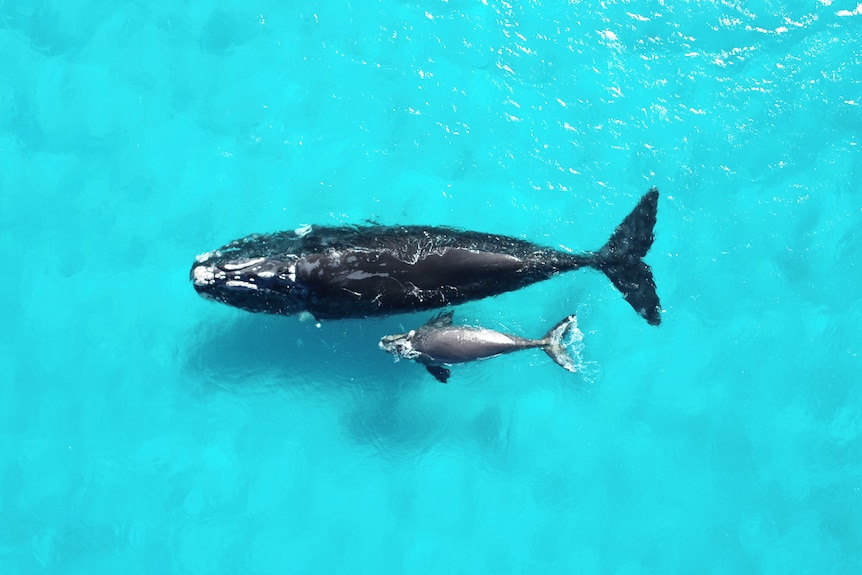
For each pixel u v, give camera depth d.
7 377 14.57
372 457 14.60
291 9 16.41
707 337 15.18
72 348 14.74
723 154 15.86
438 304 13.85
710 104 16.08
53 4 16.17
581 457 14.74
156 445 14.46
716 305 15.31
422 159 15.66
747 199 15.67
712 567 14.37
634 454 14.80
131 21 16.19
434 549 14.23
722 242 15.53
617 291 15.02
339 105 15.91
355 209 15.34
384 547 14.20
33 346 14.72
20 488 14.14
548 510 14.50
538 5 16.44
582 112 15.99
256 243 14.12
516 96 16.02
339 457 14.59
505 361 14.97
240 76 16.05
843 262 15.50
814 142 15.93
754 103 16.08
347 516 14.32
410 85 16.03
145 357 14.79
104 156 15.55
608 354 15.06
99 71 15.93
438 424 14.78
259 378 14.84
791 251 15.52
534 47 16.30
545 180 15.62
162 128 15.69
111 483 14.27
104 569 13.92
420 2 16.44
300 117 15.84
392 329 14.49
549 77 16.16
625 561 14.35
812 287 15.40
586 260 14.23
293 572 14.02
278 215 15.31
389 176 15.54
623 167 15.75
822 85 16.19
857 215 15.62
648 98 16.09
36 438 14.36
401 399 14.84
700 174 15.76
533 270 13.95
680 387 15.03
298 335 14.84
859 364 15.13
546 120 15.94
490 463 14.66
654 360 15.09
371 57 16.17
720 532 14.52
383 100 15.94
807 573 14.37
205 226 15.27
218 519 14.20
